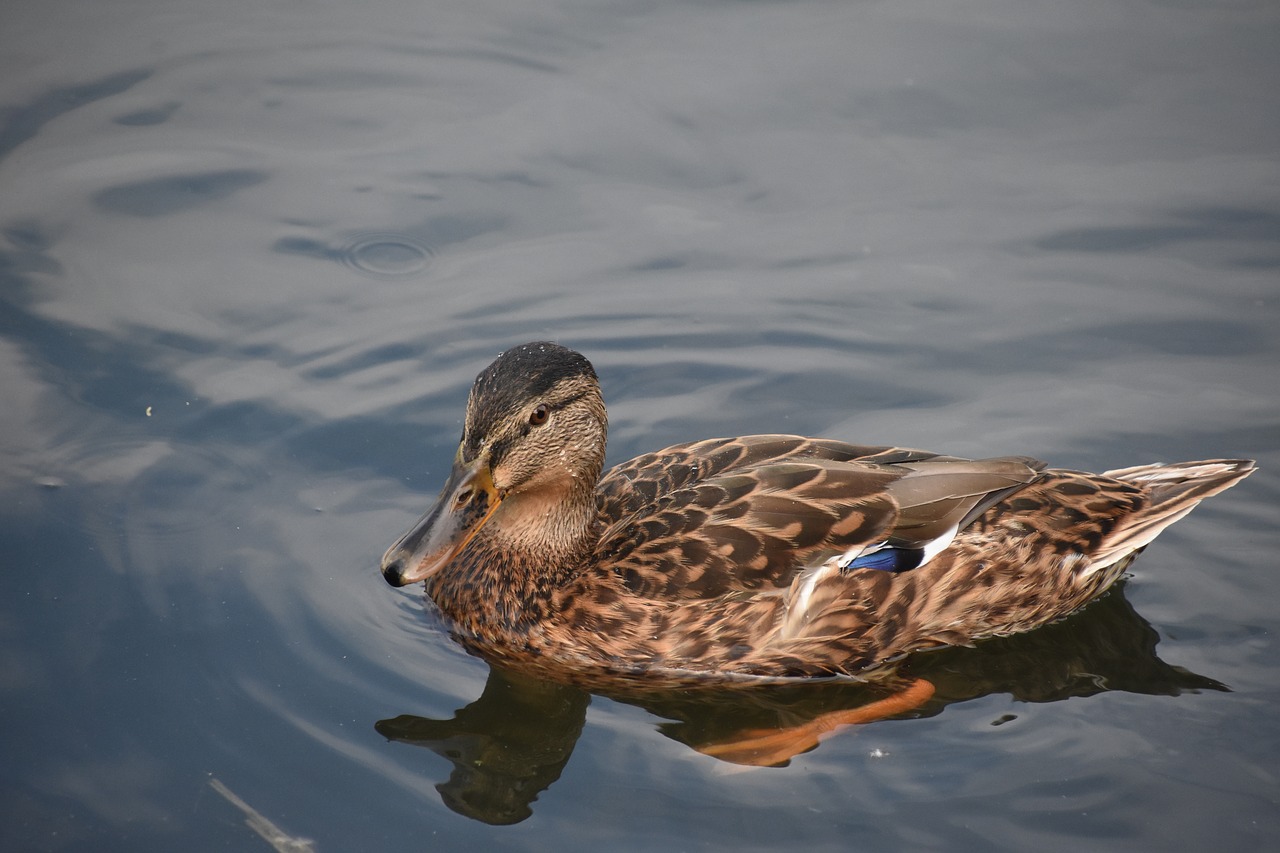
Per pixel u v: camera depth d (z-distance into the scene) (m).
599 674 11.48
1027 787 9.93
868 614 11.22
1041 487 11.65
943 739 10.53
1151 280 15.84
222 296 15.27
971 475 11.35
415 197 17.08
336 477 12.94
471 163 17.70
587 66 19.50
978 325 15.27
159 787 9.61
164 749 9.94
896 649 11.55
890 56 19.80
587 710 11.02
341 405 13.84
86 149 17.45
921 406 14.18
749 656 11.17
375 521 12.45
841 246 16.45
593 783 10.01
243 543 12.02
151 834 9.23
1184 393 14.20
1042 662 11.55
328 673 10.82
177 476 12.70
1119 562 11.97
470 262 16.14
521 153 17.91
